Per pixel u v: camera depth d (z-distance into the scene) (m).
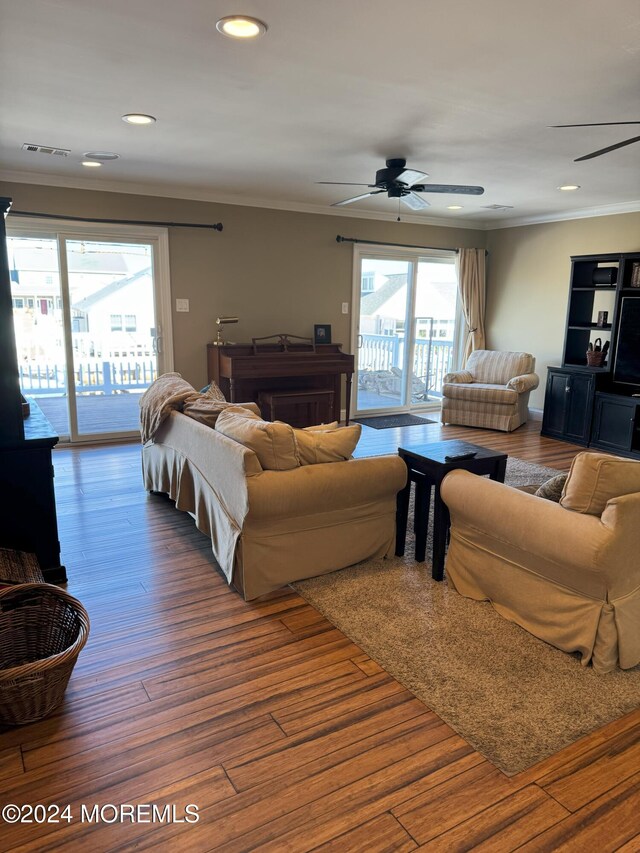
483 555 2.60
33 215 4.91
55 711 1.94
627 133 3.51
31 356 5.36
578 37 2.25
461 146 3.83
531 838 1.50
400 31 2.21
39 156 4.21
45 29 2.21
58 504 3.91
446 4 2.01
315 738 1.83
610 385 5.81
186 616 2.54
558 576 2.24
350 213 6.48
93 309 5.42
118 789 1.64
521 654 2.28
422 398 7.74
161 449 3.71
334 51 2.40
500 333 7.57
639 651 2.22
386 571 2.97
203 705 1.98
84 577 2.88
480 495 2.49
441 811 1.58
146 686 2.07
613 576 2.06
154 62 2.52
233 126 3.44
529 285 7.11
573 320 6.20
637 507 2.03
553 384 6.11
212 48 2.38
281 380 6.14
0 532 2.65
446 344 7.77
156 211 5.42
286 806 1.59
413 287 7.25
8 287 2.45
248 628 2.45
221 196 5.69
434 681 2.12
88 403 5.58
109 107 3.11
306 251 6.31
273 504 2.54
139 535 3.40
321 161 4.30
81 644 1.91
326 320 6.60
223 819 1.55
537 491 2.56
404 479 2.94
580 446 5.82
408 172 3.74
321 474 2.66
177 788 1.64
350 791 1.64
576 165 4.33
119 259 5.44
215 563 3.06
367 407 7.22
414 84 2.75
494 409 6.43
